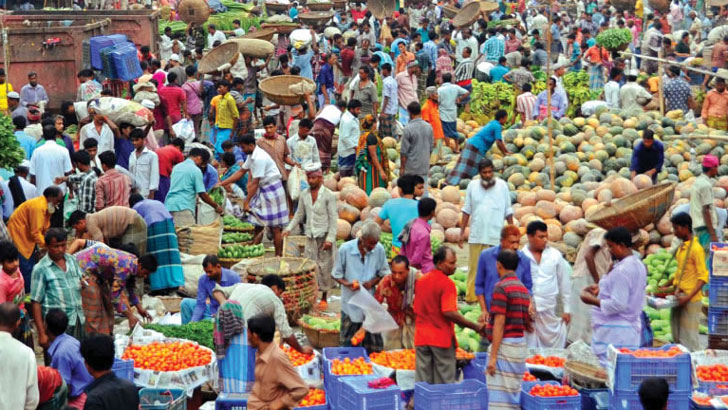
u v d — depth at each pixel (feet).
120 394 35.47
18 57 100.53
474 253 60.64
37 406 39.32
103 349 35.70
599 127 93.30
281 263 60.64
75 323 48.49
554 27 148.56
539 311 51.44
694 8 179.93
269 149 72.69
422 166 75.66
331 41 134.92
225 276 53.72
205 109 101.35
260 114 118.21
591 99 112.06
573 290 53.98
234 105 89.04
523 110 100.68
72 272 48.62
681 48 137.39
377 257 52.13
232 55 109.60
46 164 68.08
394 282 49.24
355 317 51.21
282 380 39.93
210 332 51.55
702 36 163.53
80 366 41.75
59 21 121.08
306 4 173.68
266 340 40.16
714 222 60.13
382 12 165.89
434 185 86.74
